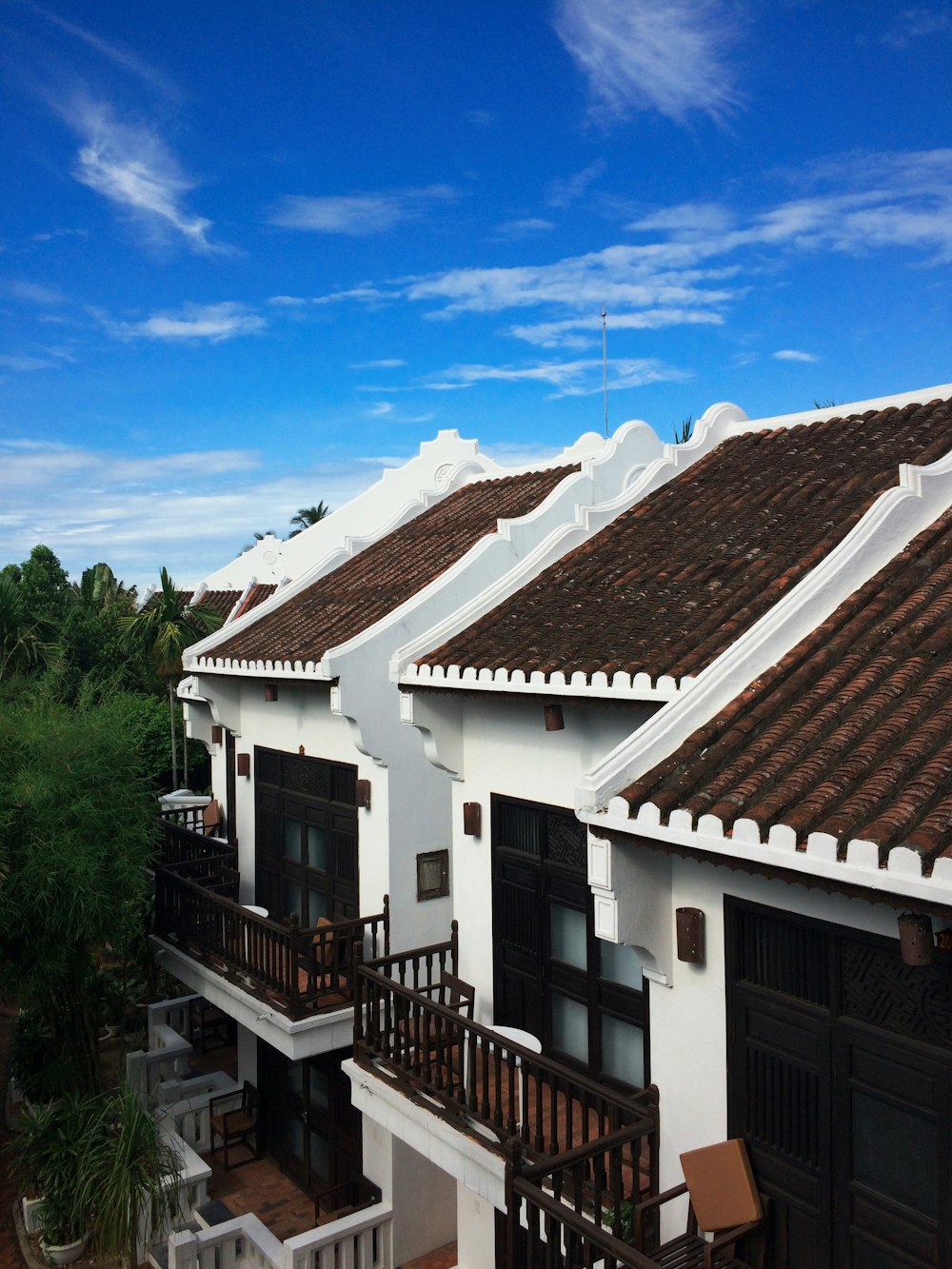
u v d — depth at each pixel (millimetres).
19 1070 13656
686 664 7203
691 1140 6715
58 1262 11367
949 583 6809
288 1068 13836
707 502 10477
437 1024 8523
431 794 11852
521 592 10180
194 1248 10750
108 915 11984
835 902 5773
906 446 9586
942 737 5359
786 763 5688
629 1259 5430
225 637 14547
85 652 27531
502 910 9609
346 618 13031
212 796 16969
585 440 15328
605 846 6387
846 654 6551
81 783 12062
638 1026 8234
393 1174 11344
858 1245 5746
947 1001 5305
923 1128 5441
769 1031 6223
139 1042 16344
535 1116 8016
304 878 13352
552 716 8305
